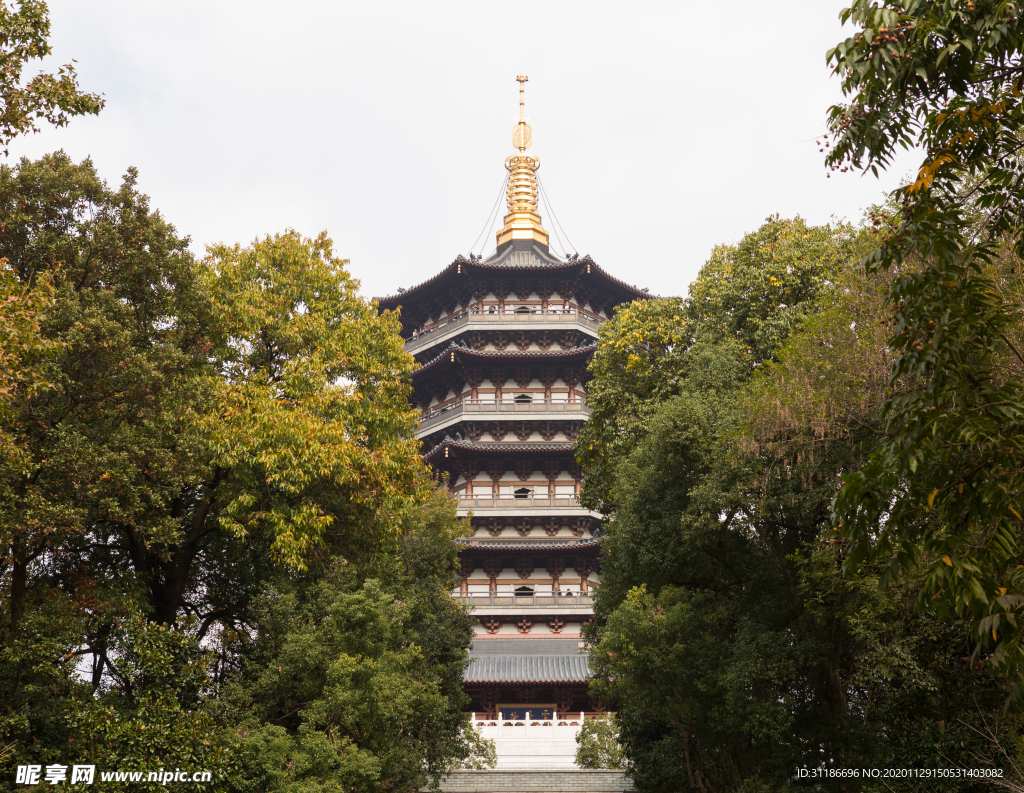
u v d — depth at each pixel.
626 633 27.14
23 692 23.39
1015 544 10.91
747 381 30.69
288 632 28.48
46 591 24.92
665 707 28.38
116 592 26.30
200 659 25.31
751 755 28.19
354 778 25.83
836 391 21.77
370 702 27.22
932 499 10.88
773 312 33.00
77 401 24.12
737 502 25.39
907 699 23.58
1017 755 22.27
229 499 29.17
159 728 22.66
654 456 28.61
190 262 27.42
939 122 11.85
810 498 24.02
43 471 23.14
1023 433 10.69
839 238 33.62
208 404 27.91
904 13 11.52
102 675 27.86
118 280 26.08
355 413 31.88
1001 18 10.73
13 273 16.84
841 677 27.80
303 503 29.06
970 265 11.52
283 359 32.44
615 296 63.38
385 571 34.88
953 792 22.23
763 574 28.03
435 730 35.44
